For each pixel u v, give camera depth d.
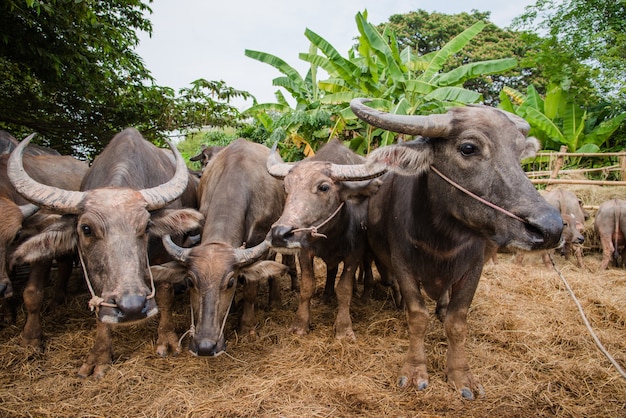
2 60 6.67
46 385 3.22
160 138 9.95
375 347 3.83
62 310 4.71
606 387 3.20
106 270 2.84
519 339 3.96
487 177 2.54
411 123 2.63
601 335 4.04
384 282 5.54
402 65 11.77
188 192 5.48
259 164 4.75
